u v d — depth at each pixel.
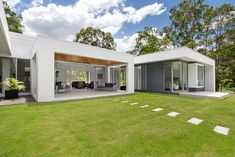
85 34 23.05
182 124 3.81
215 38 19.95
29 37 9.91
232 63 18.64
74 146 2.58
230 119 4.33
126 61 11.03
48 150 2.43
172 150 2.49
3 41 6.37
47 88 6.98
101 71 16.22
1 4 4.31
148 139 2.90
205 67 14.27
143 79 13.84
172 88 11.32
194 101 7.29
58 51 7.35
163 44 23.03
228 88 19.48
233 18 18.48
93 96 8.73
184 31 21.73
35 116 4.39
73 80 17.22
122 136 3.02
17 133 3.11
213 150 2.52
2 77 9.05
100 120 4.06
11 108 5.43
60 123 3.77
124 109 5.41
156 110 5.28
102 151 2.42
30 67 9.92
